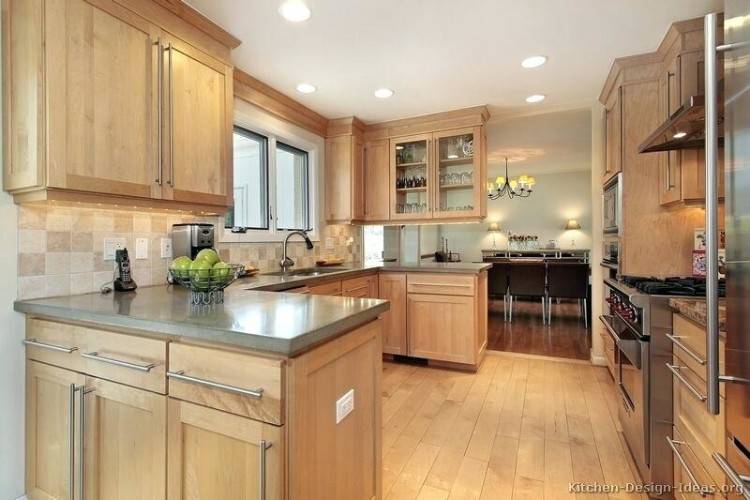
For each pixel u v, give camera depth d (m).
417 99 3.23
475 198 3.53
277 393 0.96
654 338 1.59
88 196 1.51
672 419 1.56
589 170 7.92
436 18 2.02
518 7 1.93
